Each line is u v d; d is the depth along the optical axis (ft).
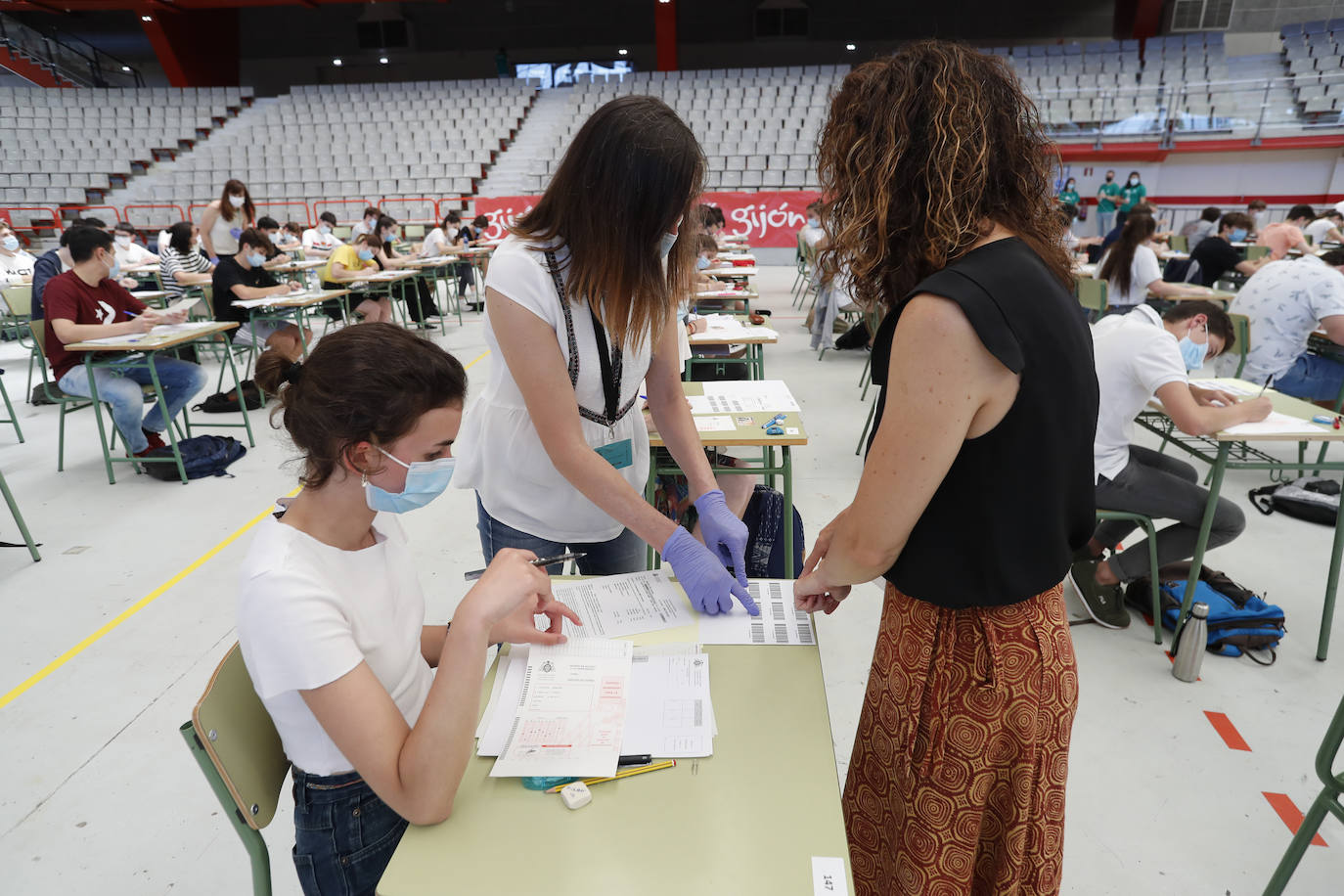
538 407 3.99
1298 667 7.26
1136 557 7.86
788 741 3.08
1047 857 3.24
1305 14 48.70
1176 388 6.91
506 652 3.65
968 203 2.65
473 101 48.70
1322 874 5.14
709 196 37.29
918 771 3.23
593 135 3.53
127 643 7.97
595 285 3.75
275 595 2.64
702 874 2.50
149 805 5.87
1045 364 2.60
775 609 4.00
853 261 2.90
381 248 23.59
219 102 50.01
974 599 2.93
